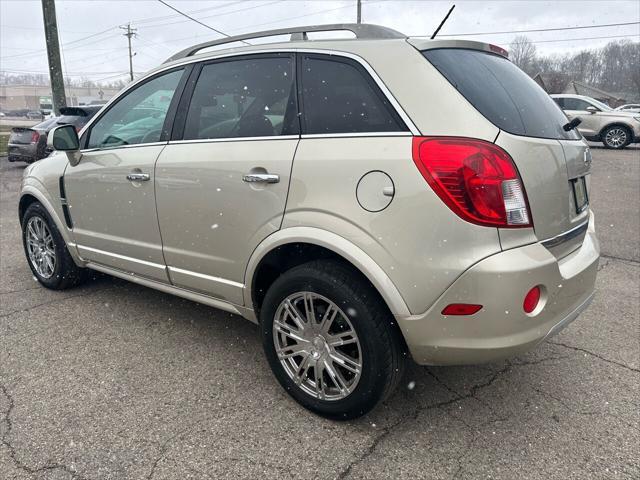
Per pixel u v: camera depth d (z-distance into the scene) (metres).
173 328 3.47
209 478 2.09
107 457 2.21
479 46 2.56
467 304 2.04
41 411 2.52
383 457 2.22
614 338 3.37
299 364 2.58
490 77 2.39
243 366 2.98
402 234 2.10
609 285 4.36
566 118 2.76
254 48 2.77
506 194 2.03
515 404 2.62
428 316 2.11
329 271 2.32
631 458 2.22
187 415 2.50
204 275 2.90
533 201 2.12
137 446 2.27
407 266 2.10
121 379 2.82
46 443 2.29
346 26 2.57
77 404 2.58
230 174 2.62
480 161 2.00
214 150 2.74
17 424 2.42
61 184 3.71
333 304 2.34
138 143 3.21
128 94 3.41
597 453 2.26
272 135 2.55
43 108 82.81
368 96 2.29
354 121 2.30
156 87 3.22
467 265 2.01
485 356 2.09
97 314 3.68
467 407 2.60
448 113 2.10
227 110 2.79
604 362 3.05
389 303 2.14
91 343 3.24
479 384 2.81
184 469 2.14
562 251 2.39
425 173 2.05
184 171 2.84
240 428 2.41
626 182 9.53
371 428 2.42
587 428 2.43
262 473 2.12
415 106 2.16
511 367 3.00
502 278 1.99
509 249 2.04
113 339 3.30
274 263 2.63
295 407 2.58
